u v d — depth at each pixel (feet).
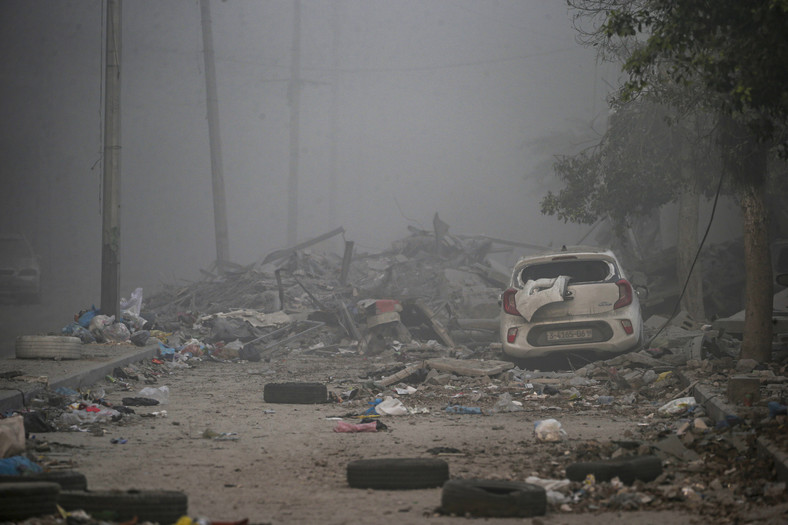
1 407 52.16
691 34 56.70
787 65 52.29
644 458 35.78
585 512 30.71
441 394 70.13
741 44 54.03
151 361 93.86
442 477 35.14
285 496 33.19
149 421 55.31
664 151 113.29
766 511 29.14
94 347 96.84
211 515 29.58
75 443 45.65
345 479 36.78
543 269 84.79
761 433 40.06
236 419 56.70
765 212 71.05
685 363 74.90
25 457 37.55
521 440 47.11
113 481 35.40
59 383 63.72
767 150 71.72
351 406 63.98
